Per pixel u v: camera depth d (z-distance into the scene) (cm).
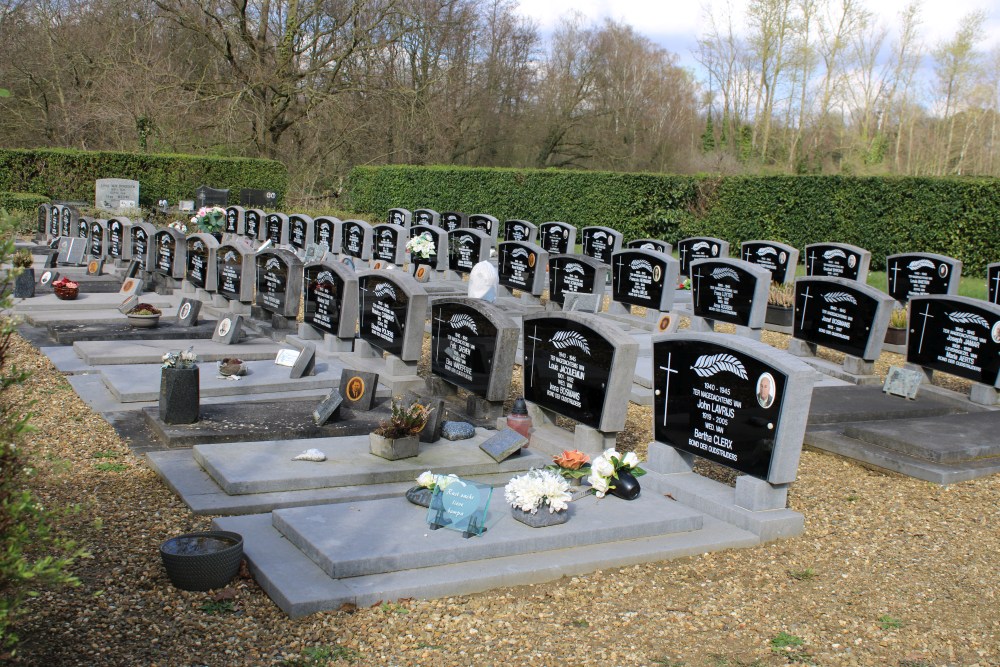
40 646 472
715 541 666
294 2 3688
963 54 4028
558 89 4903
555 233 2162
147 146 3884
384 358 1161
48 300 1480
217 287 1508
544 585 588
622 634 528
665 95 5022
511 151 5081
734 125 4703
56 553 581
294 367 1041
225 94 3688
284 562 574
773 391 682
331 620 518
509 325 906
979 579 641
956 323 1126
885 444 897
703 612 564
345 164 4306
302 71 3869
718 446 731
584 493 716
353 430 859
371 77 3853
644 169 4878
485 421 928
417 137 4362
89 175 3378
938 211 2392
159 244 1692
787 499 792
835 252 1728
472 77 4781
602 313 1647
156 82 3838
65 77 4253
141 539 619
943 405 1062
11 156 3306
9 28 4038
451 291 1834
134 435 852
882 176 2520
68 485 717
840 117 4534
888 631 555
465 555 591
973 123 4006
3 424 388
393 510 652
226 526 632
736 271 1370
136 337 1230
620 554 626
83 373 1086
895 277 1694
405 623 522
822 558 665
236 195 3641
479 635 515
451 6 4116
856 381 1220
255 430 830
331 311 1209
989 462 868
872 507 777
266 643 492
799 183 2694
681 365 759
